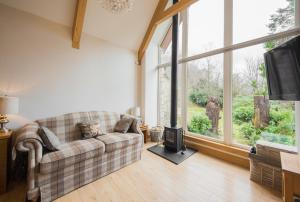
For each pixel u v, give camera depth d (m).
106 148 2.39
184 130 3.81
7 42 2.47
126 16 3.45
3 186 1.94
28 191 1.67
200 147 3.38
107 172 2.42
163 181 2.24
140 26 3.83
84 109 3.38
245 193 1.97
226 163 2.82
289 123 2.38
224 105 3.10
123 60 4.11
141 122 4.03
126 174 2.43
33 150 1.74
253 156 2.25
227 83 3.04
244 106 2.87
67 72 3.12
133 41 4.11
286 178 1.31
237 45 2.87
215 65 3.32
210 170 2.56
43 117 2.82
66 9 2.89
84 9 2.85
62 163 1.87
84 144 2.24
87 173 2.16
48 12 2.79
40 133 1.98
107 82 3.78
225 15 3.02
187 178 2.32
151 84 4.56
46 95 2.86
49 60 2.88
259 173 2.19
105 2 1.88
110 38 3.76
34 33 2.72
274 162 2.05
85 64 3.38
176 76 3.47
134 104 4.38
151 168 2.63
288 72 1.69
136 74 4.43
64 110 3.08
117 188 2.07
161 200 1.84
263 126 2.64
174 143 3.33
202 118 3.56
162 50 4.66
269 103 2.58
